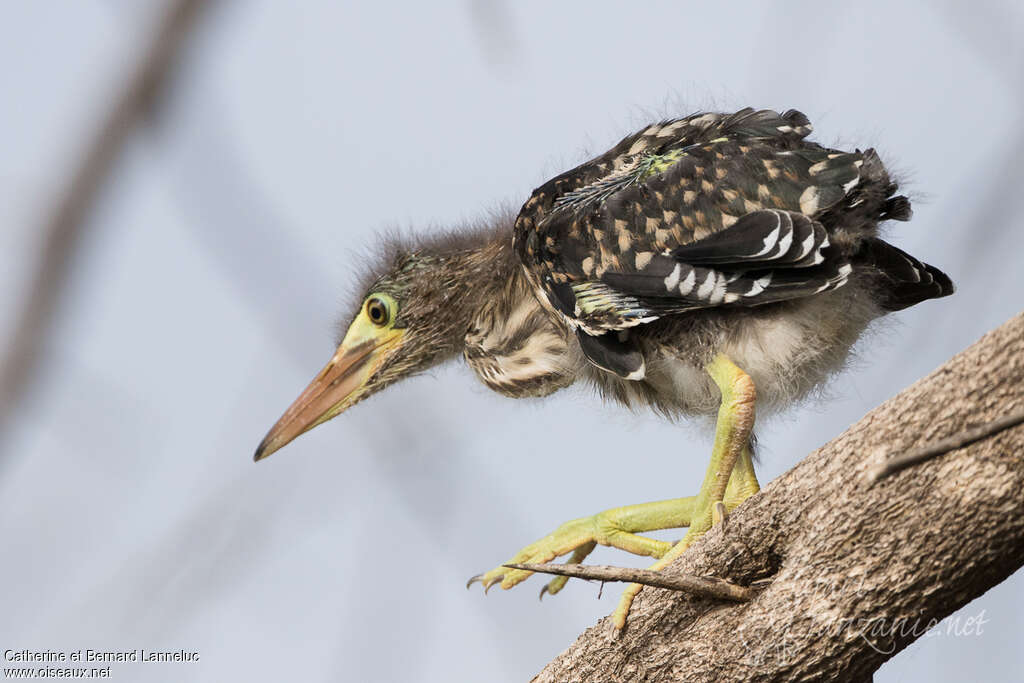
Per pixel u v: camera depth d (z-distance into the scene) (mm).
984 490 5332
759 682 6105
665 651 6406
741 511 6105
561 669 6766
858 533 5664
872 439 5645
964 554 5441
